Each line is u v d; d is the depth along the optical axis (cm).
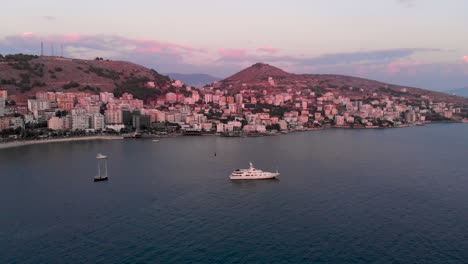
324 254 12156
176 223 14738
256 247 12650
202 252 12331
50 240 13300
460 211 15888
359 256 12012
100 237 13500
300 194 18512
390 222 14675
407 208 16275
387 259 11812
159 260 11838
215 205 16912
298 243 12925
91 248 12669
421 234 13575
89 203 17212
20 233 13912
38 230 14162
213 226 14412
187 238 13362
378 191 18912
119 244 12938
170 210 16250
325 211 15938
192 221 14938
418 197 17888
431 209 16150
